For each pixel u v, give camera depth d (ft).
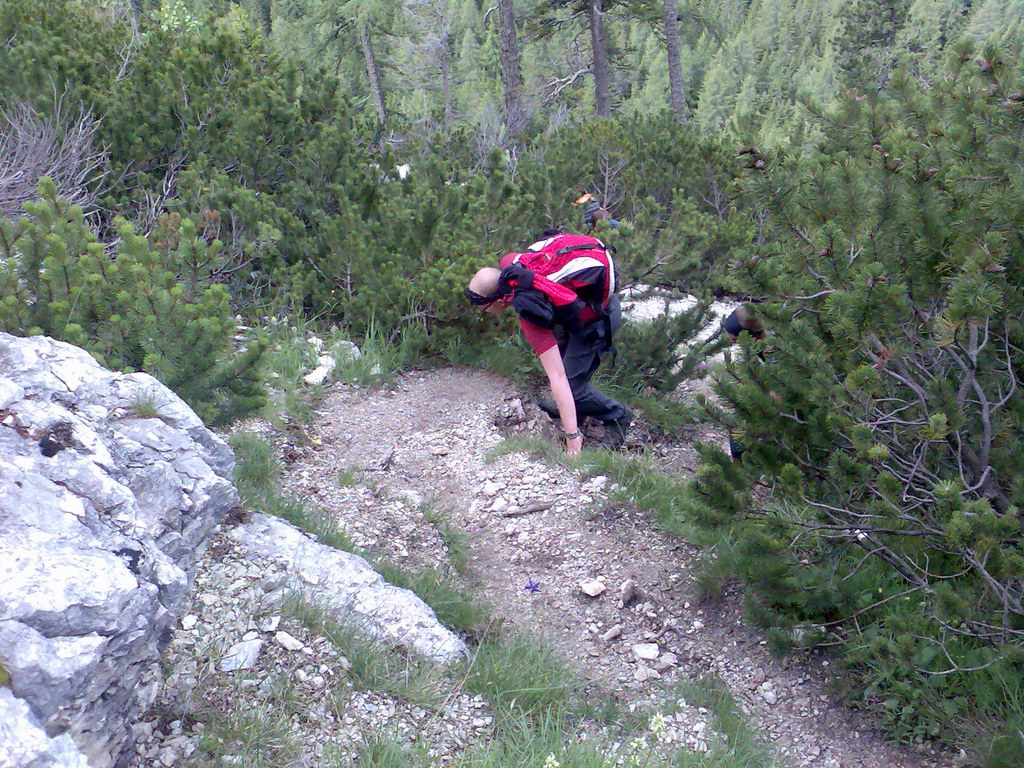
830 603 11.16
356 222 22.06
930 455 10.87
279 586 10.33
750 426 11.46
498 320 20.33
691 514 11.88
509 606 12.59
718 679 11.14
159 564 7.84
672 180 32.86
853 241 10.62
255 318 20.11
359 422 17.53
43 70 24.06
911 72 13.53
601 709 10.29
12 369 9.47
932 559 10.84
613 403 17.65
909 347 10.51
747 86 322.75
